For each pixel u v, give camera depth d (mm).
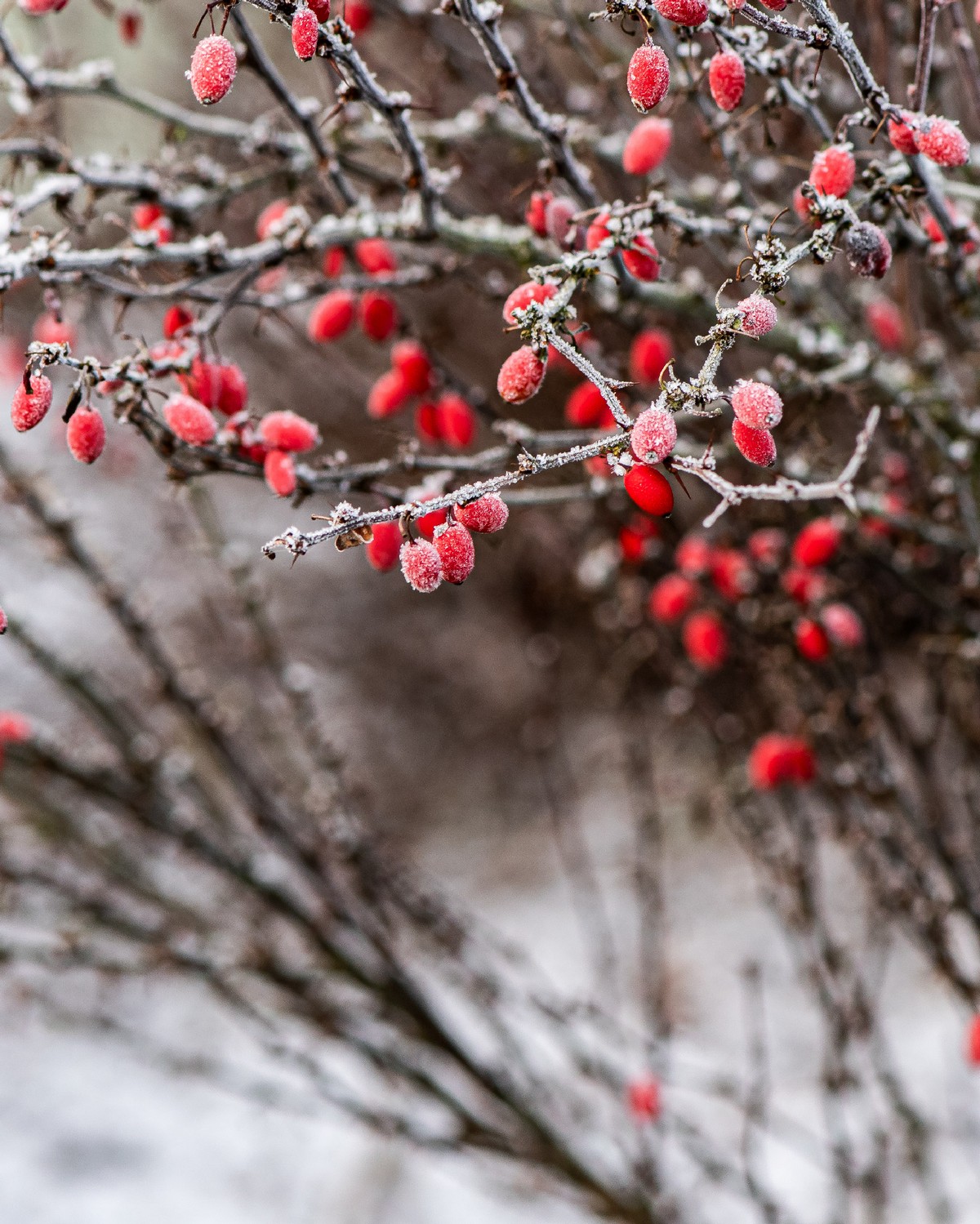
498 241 1693
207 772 3143
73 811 2553
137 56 4445
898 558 2133
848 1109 3057
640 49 1087
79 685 2312
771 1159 2980
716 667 2438
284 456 1475
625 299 1722
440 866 5203
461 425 1882
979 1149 2836
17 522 2426
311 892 2740
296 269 1950
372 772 5762
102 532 5430
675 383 1040
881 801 2121
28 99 1775
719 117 1755
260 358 4270
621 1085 2645
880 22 1890
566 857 3639
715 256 1957
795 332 1902
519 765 5484
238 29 1547
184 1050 3527
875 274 1243
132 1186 3316
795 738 2219
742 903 4113
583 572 2543
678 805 4629
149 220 1757
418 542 1032
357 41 2188
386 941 2506
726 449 1960
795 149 2207
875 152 1694
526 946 4297
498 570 5168
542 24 2295
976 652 2055
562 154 1526
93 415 1236
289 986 2422
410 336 1900
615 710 3223
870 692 2160
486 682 5734
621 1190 2527
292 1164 3342
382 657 6090
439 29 2254
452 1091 3107
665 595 2197
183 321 1583
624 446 1076
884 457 2270
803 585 1998
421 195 1595
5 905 2428
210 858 2357
